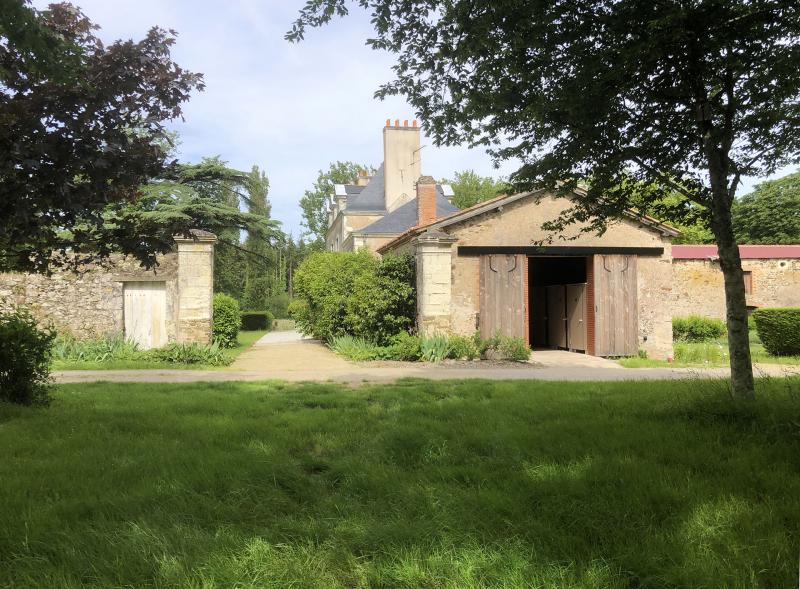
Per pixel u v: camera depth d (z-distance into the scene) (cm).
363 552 290
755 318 1539
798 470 402
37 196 420
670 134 599
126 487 380
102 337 1461
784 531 299
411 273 1547
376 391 833
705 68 526
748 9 455
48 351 730
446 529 309
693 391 715
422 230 1476
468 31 480
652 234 1574
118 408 683
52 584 253
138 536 295
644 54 486
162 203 2600
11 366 679
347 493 379
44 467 423
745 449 458
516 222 1510
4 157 384
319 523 323
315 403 725
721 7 454
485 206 1487
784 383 773
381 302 1489
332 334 1789
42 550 287
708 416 561
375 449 482
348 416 629
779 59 489
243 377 1070
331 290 1798
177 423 588
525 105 548
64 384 927
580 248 1538
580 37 511
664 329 1572
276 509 350
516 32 491
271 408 682
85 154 422
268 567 269
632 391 804
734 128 567
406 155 3725
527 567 267
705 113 561
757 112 546
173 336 1525
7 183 404
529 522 314
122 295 1534
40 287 1512
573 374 1133
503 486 377
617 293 1557
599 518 317
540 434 514
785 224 3619
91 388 880
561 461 436
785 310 1462
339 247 4188
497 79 531
